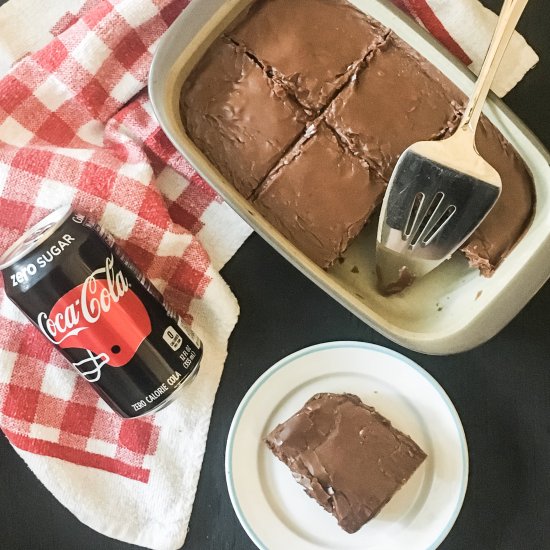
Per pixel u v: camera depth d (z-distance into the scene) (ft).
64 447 1.85
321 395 1.78
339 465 1.74
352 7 1.68
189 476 1.85
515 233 1.66
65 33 1.77
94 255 1.60
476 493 1.83
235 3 1.67
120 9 1.75
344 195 1.69
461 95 1.66
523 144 1.62
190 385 1.86
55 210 1.65
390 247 1.71
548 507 1.82
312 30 1.69
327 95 1.69
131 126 1.83
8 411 1.81
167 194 1.87
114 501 1.85
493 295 1.62
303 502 1.83
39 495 1.88
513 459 1.83
